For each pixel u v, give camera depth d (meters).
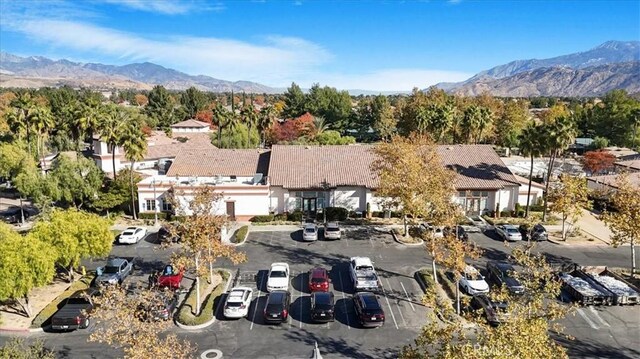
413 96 108.19
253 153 60.16
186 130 109.06
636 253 41.62
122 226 48.34
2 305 30.61
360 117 132.50
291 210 51.91
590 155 76.31
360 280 32.72
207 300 30.66
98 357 24.78
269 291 32.47
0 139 78.88
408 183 39.28
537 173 71.56
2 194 64.50
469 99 115.75
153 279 33.78
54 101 123.56
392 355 25.00
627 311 30.20
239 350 25.45
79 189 48.53
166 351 19.09
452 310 21.45
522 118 103.19
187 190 49.38
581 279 34.16
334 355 25.00
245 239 44.66
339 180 51.69
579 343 26.30
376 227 48.34
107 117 62.16
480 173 53.81
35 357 20.77
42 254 28.55
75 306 28.47
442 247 34.88
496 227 46.91
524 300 20.11
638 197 35.84
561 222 50.22
